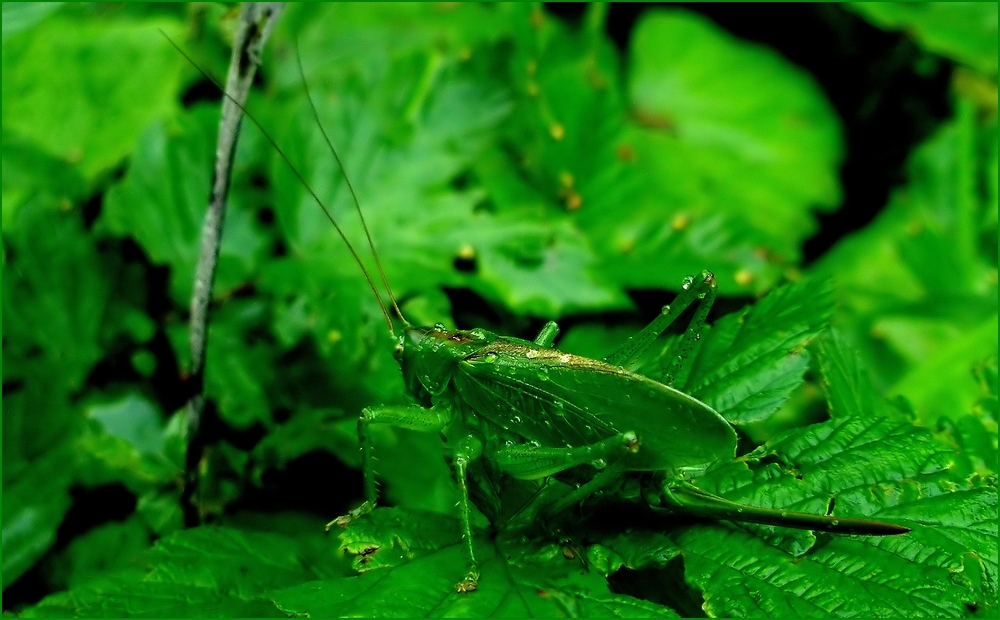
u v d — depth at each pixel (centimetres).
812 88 42
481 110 33
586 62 34
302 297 31
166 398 31
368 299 31
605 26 43
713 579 27
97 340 31
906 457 28
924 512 27
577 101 34
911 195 41
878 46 42
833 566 27
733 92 42
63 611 27
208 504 31
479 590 27
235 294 31
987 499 27
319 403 31
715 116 42
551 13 35
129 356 31
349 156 33
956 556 27
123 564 30
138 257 32
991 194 40
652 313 33
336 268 32
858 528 27
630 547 27
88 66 33
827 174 41
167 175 32
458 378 29
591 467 28
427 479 30
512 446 28
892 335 36
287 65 35
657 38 43
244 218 32
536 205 33
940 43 38
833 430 28
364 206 32
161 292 32
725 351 29
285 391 31
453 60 33
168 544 28
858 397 29
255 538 28
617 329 32
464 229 32
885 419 28
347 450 30
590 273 32
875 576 27
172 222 32
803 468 28
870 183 42
